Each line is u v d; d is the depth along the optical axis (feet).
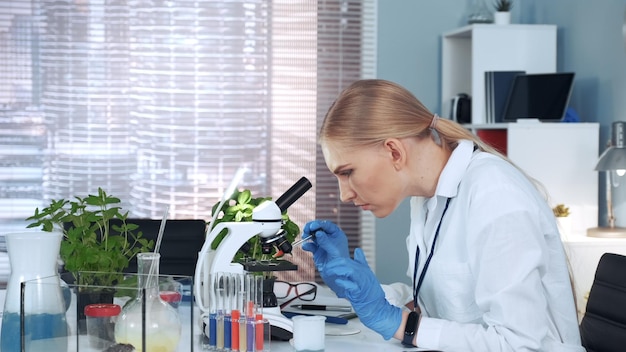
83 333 5.06
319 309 7.38
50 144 14.70
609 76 12.87
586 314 6.98
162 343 5.05
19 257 5.27
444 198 6.21
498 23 14.23
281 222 6.38
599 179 13.12
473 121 13.82
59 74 14.67
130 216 14.90
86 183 14.80
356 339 6.36
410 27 15.24
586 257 11.63
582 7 13.57
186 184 15.05
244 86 15.12
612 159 11.42
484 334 5.64
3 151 14.57
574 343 5.98
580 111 13.73
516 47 13.80
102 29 14.74
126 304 5.05
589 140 12.75
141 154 14.92
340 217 15.35
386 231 15.33
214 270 6.12
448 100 14.92
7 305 5.29
